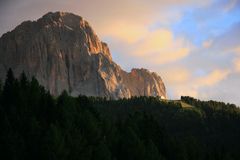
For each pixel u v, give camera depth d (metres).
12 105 139.38
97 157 132.38
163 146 161.12
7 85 150.00
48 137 126.38
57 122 135.25
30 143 127.38
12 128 130.00
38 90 152.38
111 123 154.00
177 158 158.12
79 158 129.25
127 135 147.88
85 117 143.50
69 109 147.25
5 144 121.62
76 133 133.88
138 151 142.38
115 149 143.12
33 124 131.50
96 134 139.62
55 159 123.44
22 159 122.50
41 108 146.00
